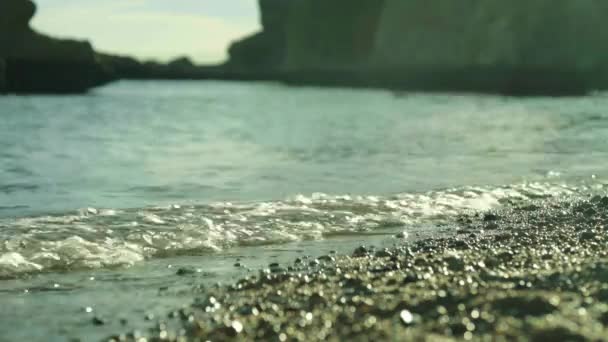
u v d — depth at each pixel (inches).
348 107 1932.8
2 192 470.3
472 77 3850.9
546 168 565.9
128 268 254.5
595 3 3782.0
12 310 195.2
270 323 164.9
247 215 347.3
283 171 574.2
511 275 203.8
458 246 270.5
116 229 307.6
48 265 254.4
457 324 150.6
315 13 6875.0
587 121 1146.7
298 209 366.9
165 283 227.5
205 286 221.3
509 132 949.8
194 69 6958.7
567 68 3671.3
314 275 221.9
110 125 1216.8
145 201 428.1
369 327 154.4
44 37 2370.8
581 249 253.1
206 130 1107.3
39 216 340.5
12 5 2301.9
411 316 159.0
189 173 569.3
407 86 4212.6
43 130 1088.8
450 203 399.2
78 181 526.0
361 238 313.6
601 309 159.2
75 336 169.9
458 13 4411.9
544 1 3868.1
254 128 1155.9
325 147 797.2
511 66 3801.7
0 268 246.1
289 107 1966.0
